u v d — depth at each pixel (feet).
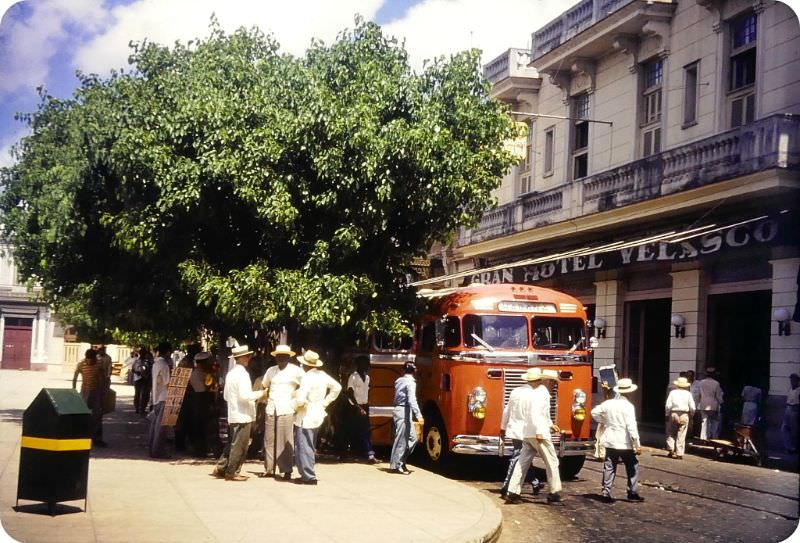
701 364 67.77
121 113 50.24
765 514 38.63
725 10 67.10
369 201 47.29
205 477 40.57
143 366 82.07
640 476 50.24
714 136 64.08
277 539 27.43
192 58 53.06
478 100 52.11
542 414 39.88
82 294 58.85
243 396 39.63
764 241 59.06
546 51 91.50
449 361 49.06
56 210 57.06
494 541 31.17
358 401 49.73
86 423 30.78
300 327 55.36
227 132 46.19
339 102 47.42
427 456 52.13
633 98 77.92
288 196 45.96
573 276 86.48
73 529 27.91
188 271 47.42
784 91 61.16
